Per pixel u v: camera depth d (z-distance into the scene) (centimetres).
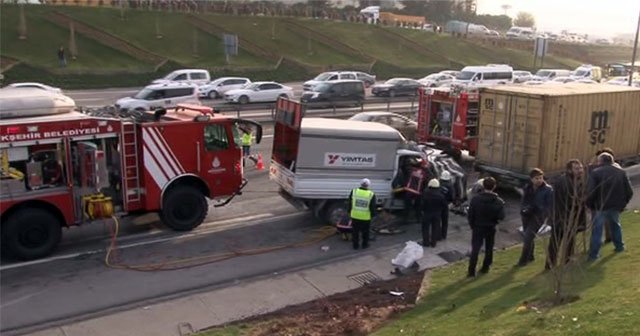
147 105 3114
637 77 5459
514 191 1873
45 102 1274
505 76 4872
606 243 1131
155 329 943
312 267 1222
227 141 1462
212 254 1288
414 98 3888
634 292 778
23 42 4722
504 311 845
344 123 1512
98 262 1232
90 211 1265
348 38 6850
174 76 4191
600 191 1007
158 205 1383
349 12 8356
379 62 6456
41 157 1241
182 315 993
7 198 1198
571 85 1948
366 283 1138
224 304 1039
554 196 968
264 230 1456
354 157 1461
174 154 1388
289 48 6138
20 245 1219
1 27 4825
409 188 1495
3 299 1048
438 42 7612
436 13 11269
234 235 1416
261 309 1019
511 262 1159
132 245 1339
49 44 4819
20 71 4316
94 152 1248
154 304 1034
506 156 1767
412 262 1212
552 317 752
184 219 1425
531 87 1852
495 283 1029
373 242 1386
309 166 1434
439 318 884
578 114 1734
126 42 5147
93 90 4431
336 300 1043
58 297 1059
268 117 3122
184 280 1146
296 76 5638
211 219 1534
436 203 1321
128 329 941
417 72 6512
